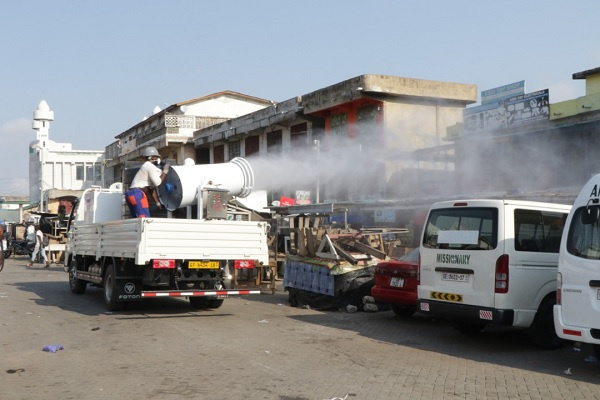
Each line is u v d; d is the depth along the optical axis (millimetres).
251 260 11938
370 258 12867
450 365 7762
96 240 13430
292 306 13531
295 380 6848
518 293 8438
